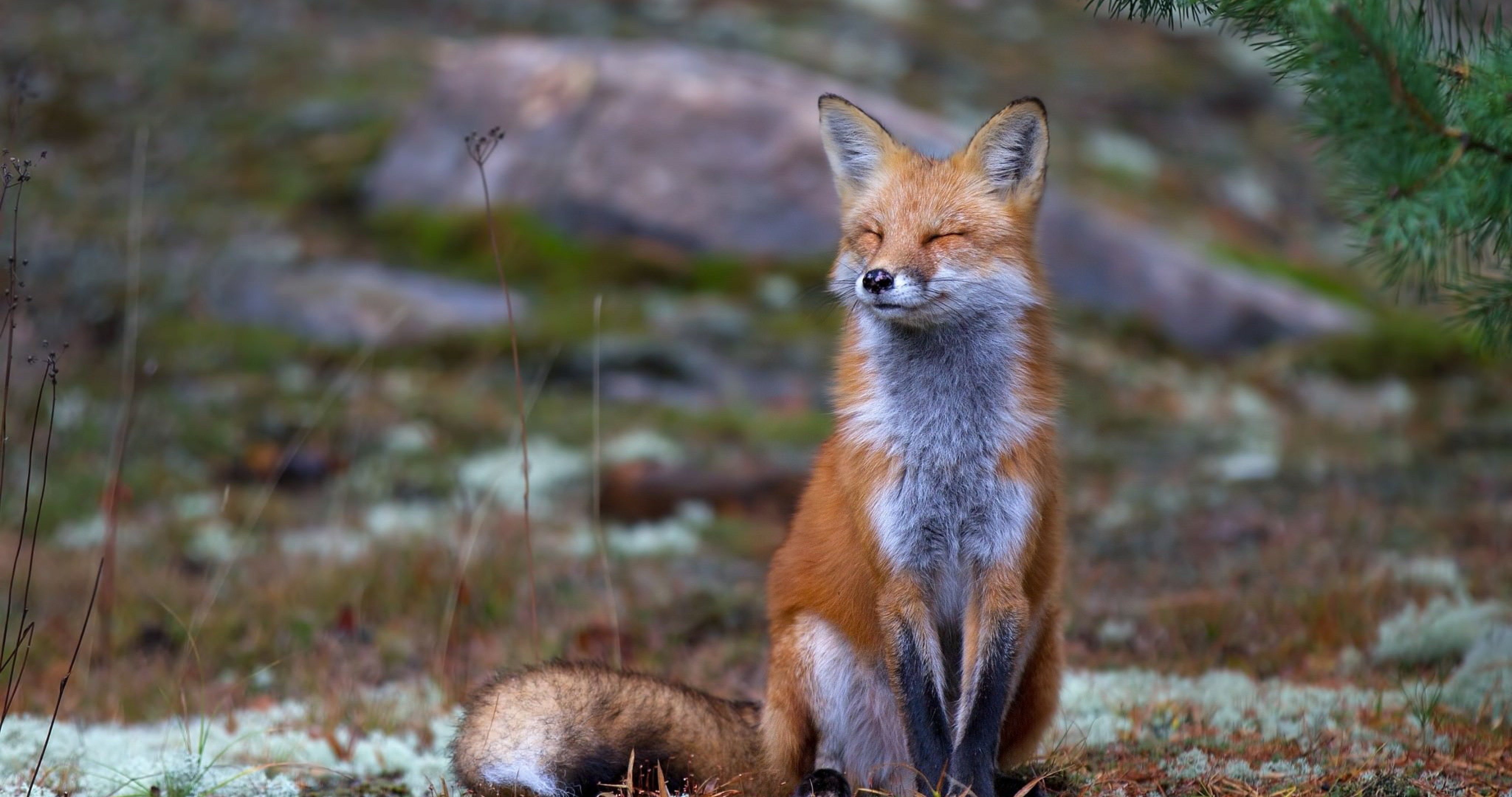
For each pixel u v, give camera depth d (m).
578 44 26.20
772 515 15.55
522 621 11.20
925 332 6.18
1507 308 6.78
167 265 22.16
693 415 18.88
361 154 26.81
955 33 38.50
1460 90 5.58
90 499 14.84
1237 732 7.18
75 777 6.57
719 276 23.08
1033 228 6.55
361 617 10.90
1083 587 11.63
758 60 29.02
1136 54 39.50
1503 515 13.45
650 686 6.15
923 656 5.71
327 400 12.92
